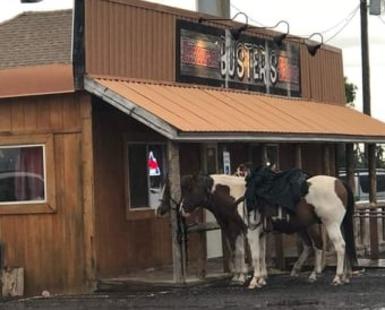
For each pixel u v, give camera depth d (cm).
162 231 1625
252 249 1377
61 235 1455
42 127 1470
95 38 1434
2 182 1512
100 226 1461
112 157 1505
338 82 2436
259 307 1170
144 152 1594
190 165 1711
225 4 2011
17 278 1468
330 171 2261
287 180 1361
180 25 1658
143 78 1546
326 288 1356
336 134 1861
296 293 1302
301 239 1570
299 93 2152
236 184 1403
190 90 1648
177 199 1381
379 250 1945
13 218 1498
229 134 1425
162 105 1423
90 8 1425
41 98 1470
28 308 1260
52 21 1636
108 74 1459
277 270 1639
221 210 1408
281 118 1764
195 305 1204
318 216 1370
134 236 1544
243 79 1880
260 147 1880
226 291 1343
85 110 1432
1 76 1478
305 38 2189
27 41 1598
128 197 1530
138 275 1489
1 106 1505
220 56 1791
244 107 1714
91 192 1427
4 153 1512
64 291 1450
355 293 1287
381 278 1493
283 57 2069
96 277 1427
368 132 2100
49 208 1460
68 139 1449
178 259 1384
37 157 1485
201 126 1377
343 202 1369
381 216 1800
